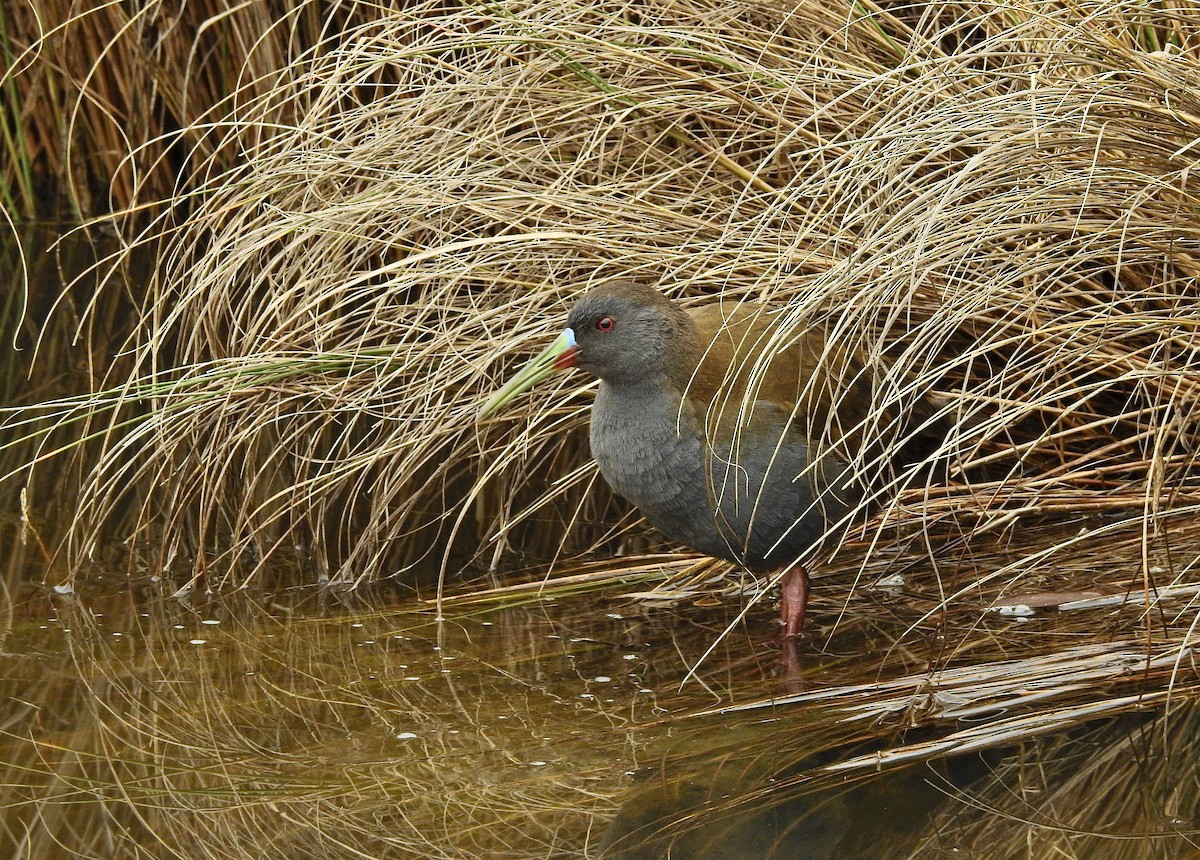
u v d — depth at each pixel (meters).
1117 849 5.95
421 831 6.29
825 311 8.35
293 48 13.36
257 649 8.16
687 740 6.98
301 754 6.98
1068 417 9.47
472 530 9.89
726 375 7.58
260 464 10.74
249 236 9.46
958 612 8.18
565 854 6.07
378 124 10.15
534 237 8.82
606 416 8.04
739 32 9.64
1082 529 8.88
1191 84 7.56
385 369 9.29
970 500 8.91
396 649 8.17
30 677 7.75
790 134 8.34
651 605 8.70
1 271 14.44
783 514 7.83
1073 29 7.76
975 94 8.77
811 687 7.46
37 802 6.55
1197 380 8.57
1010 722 6.90
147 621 8.52
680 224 9.38
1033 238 8.42
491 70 10.00
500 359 10.08
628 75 9.69
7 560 9.28
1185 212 7.75
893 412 8.27
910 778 6.55
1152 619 7.68
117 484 10.40
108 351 12.55
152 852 6.13
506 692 7.59
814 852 6.01
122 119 15.23
